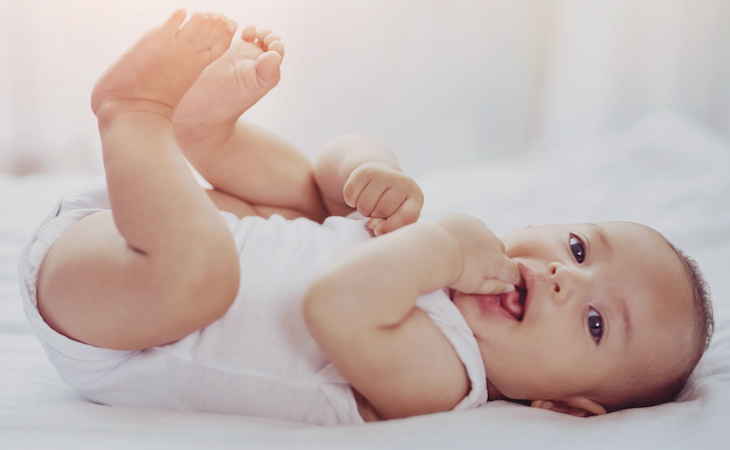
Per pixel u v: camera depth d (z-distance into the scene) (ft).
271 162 3.76
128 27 7.87
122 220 2.59
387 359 2.67
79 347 2.77
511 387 3.15
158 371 2.80
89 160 8.14
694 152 6.71
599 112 9.37
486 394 3.06
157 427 2.51
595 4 9.18
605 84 9.32
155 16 7.88
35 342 3.59
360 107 8.82
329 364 2.79
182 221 2.55
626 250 3.20
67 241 2.84
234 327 2.79
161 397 2.88
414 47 8.89
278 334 2.79
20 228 4.93
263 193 3.78
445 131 9.18
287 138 8.70
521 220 5.53
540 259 3.19
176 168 2.67
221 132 3.52
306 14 8.47
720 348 3.41
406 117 9.02
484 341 3.07
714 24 9.00
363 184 3.02
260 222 3.19
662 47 9.16
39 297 2.82
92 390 2.92
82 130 8.04
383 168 3.07
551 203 5.99
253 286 2.85
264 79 3.23
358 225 3.20
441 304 2.96
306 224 3.29
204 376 2.81
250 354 2.78
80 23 7.81
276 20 8.34
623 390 3.15
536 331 3.03
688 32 9.08
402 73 8.91
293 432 2.54
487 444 2.48
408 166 9.13
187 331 2.68
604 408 3.23
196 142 3.52
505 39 9.16
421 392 2.79
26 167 8.00
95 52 7.89
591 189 6.38
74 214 3.04
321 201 3.92
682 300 3.15
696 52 9.11
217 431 2.51
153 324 2.62
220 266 2.57
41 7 7.73
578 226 3.34
